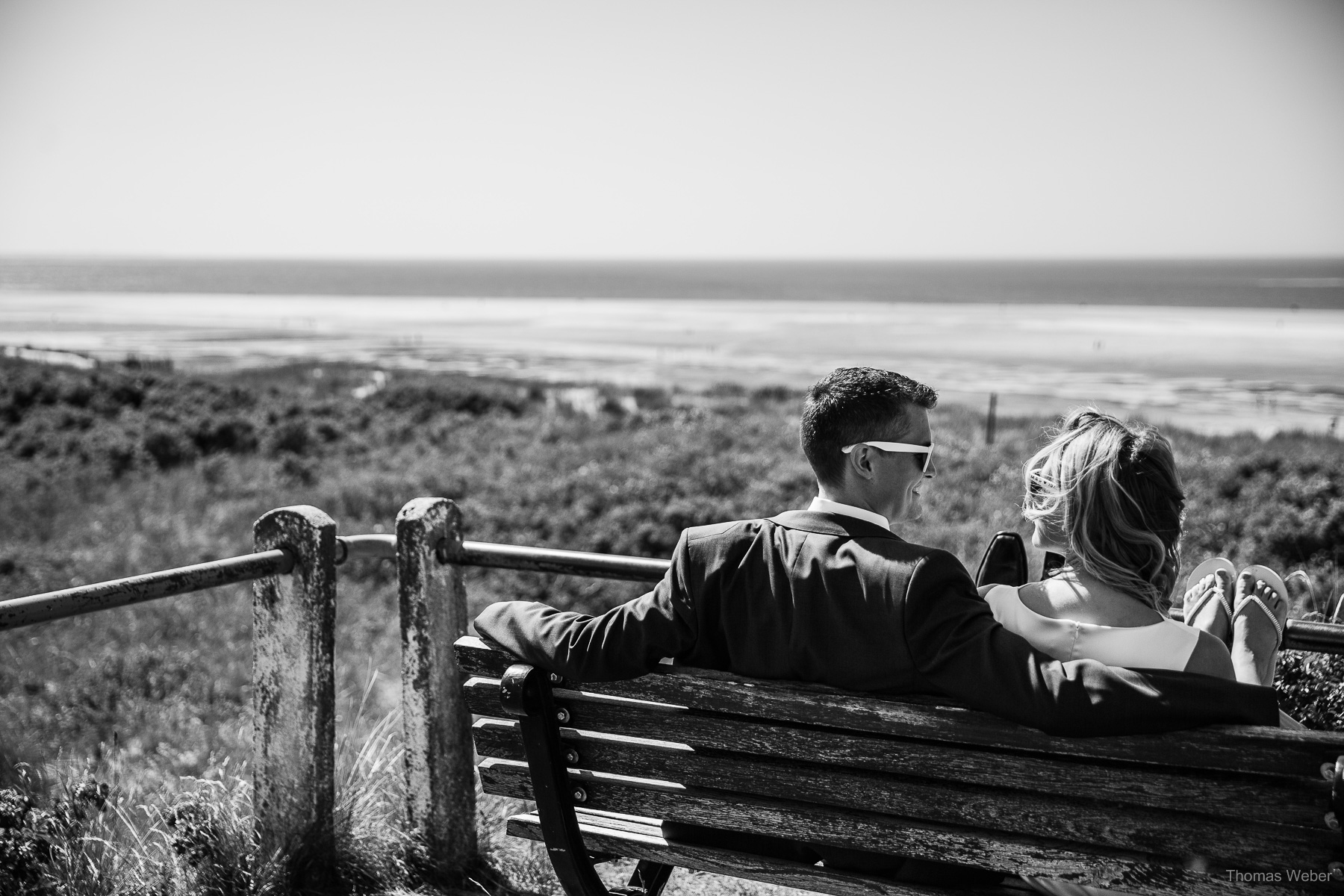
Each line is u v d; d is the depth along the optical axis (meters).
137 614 7.66
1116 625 1.76
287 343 63.88
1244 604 1.93
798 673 1.78
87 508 12.65
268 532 2.49
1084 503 1.78
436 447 17.67
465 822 2.72
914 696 1.69
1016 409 29.22
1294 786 1.43
